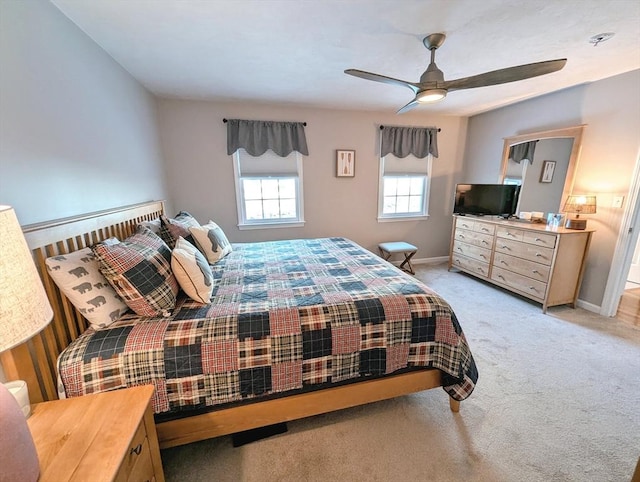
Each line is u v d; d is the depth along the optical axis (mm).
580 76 2725
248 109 3543
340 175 4039
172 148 3408
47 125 1396
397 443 1498
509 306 3102
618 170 2727
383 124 4098
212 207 3678
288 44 2023
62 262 1224
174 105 3326
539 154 3416
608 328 2633
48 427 883
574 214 3070
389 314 1548
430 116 4285
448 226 4781
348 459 1414
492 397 1811
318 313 1487
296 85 2873
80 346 1222
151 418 1036
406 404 1771
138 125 2629
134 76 2547
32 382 1063
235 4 1550
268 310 1487
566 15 1703
